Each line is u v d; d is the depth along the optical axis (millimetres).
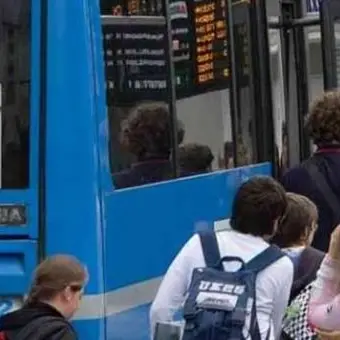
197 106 16094
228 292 11945
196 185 15773
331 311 10633
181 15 15625
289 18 21438
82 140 13539
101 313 13453
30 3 13664
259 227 12383
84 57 13531
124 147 14164
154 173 14742
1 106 13727
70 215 13516
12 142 13703
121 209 13891
